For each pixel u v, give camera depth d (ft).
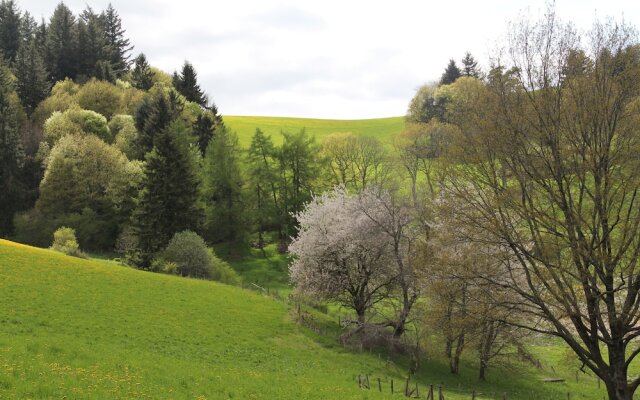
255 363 116.16
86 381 73.05
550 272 80.94
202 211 252.42
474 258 97.40
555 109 81.46
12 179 297.53
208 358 112.57
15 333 101.86
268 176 291.99
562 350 180.34
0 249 159.02
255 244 293.64
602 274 77.66
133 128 337.93
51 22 500.33
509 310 93.35
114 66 477.36
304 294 170.50
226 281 208.23
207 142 346.13
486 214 89.20
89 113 334.85
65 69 446.60
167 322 131.34
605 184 77.00
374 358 139.54
